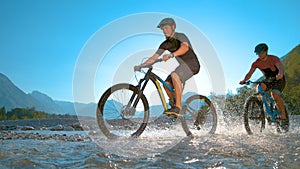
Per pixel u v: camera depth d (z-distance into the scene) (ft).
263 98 20.07
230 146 11.82
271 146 11.80
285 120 19.70
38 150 10.58
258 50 20.49
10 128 25.88
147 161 8.58
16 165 7.89
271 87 20.06
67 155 9.55
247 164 8.21
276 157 9.25
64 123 32.04
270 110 20.06
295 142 13.06
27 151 10.22
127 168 7.70
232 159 8.96
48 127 27.66
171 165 8.05
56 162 8.36
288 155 9.61
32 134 17.80
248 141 13.47
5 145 12.14
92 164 8.09
